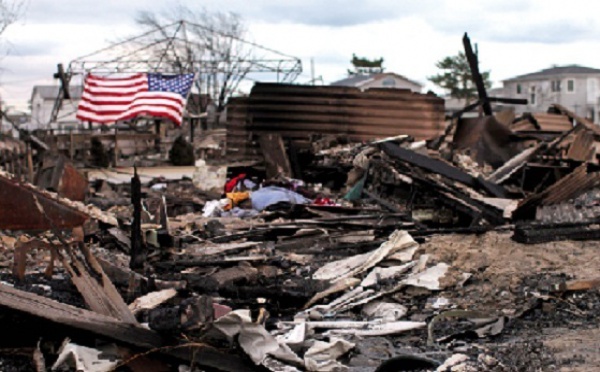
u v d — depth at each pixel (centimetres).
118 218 1333
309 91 2666
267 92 2662
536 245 1230
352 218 1488
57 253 830
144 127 4341
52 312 652
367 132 2684
